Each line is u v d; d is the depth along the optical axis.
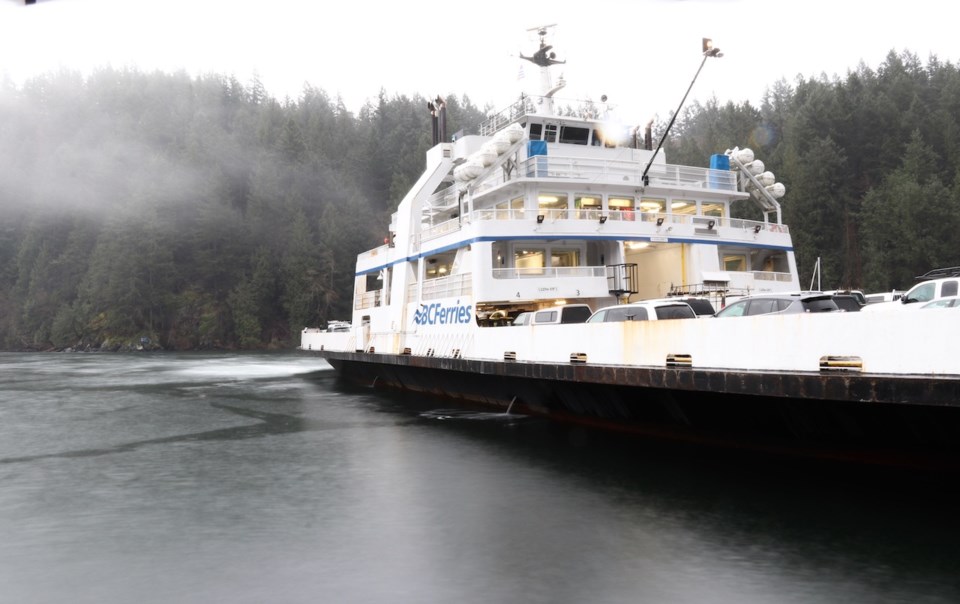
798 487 10.27
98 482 12.11
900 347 8.09
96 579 7.37
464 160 24.09
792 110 104.25
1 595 6.98
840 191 76.56
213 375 40.66
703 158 98.62
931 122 85.75
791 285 21.95
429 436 15.77
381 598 6.69
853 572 6.99
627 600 6.49
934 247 64.56
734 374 9.92
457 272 20.14
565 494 10.41
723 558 7.54
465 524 9.09
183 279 99.06
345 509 9.98
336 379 34.38
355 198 114.19
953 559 7.26
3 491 11.53
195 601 6.71
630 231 19.69
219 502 10.55
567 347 14.13
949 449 8.43
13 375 42.97
